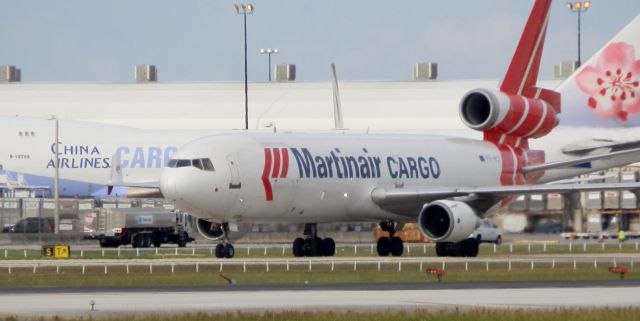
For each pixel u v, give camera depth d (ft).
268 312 521.65
